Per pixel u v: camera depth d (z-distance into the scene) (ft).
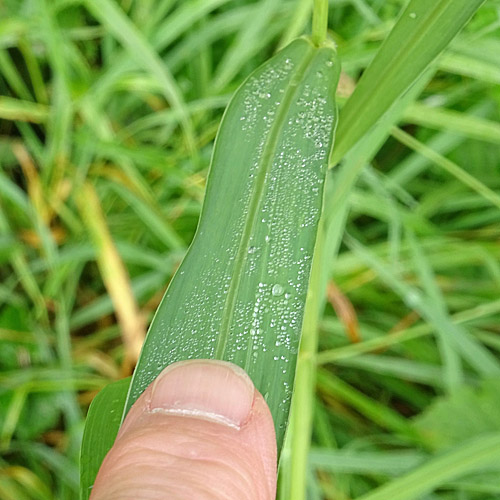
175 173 0.60
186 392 0.26
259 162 0.29
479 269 0.64
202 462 0.27
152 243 0.67
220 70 0.65
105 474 0.27
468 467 0.45
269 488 0.28
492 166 0.61
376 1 0.59
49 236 0.59
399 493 0.45
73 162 0.64
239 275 0.27
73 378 0.60
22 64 0.67
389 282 0.59
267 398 0.26
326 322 0.62
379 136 0.39
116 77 0.59
